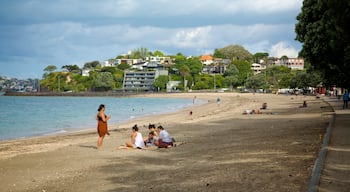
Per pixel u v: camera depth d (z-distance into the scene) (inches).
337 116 1315.2
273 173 470.0
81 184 494.0
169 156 684.7
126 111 2874.0
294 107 2411.4
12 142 1095.0
